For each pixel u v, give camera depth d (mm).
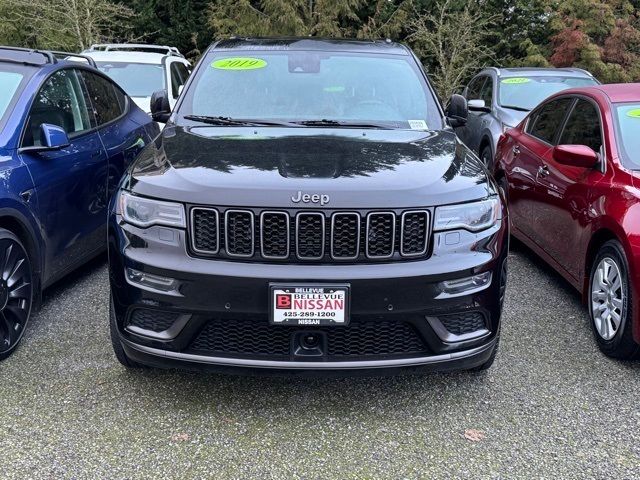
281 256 2734
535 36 18609
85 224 4422
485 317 2943
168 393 3189
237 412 3041
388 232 2754
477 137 8297
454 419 3029
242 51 4324
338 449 2773
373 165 3020
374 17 17062
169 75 9156
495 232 2959
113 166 4844
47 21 16422
